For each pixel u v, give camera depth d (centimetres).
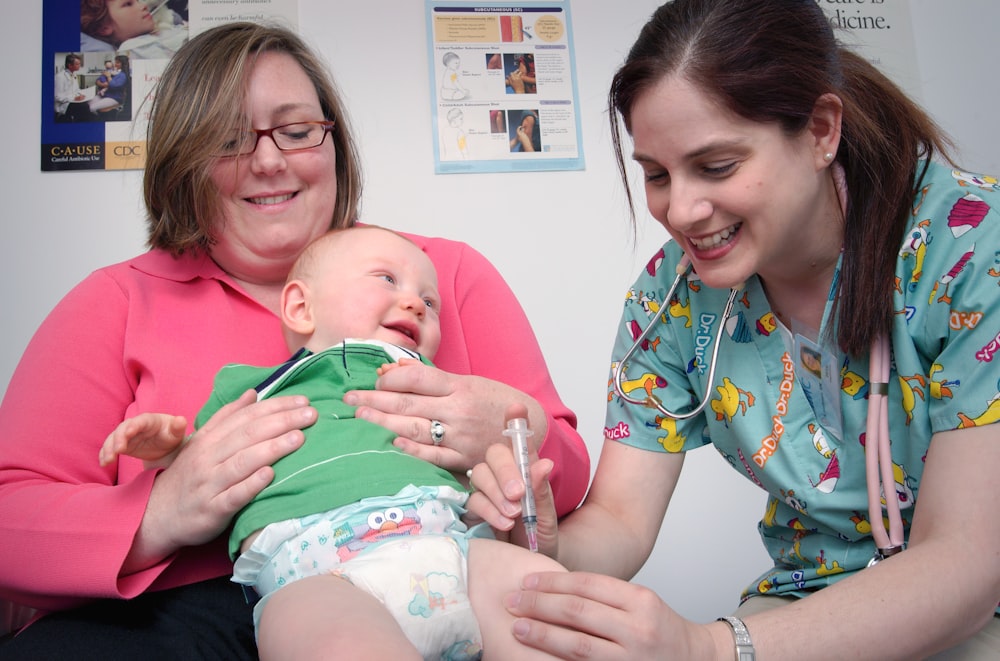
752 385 127
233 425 108
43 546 106
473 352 146
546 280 256
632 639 85
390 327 129
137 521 105
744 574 249
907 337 109
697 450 256
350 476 101
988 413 100
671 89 102
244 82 134
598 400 252
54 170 242
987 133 281
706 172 104
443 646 90
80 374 125
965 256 106
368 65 257
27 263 238
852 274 111
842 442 119
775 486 126
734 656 91
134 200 244
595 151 265
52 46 248
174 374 126
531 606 90
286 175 136
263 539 98
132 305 131
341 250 133
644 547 131
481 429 116
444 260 153
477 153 258
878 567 97
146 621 109
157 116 138
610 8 274
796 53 103
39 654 100
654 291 140
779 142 103
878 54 280
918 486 113
